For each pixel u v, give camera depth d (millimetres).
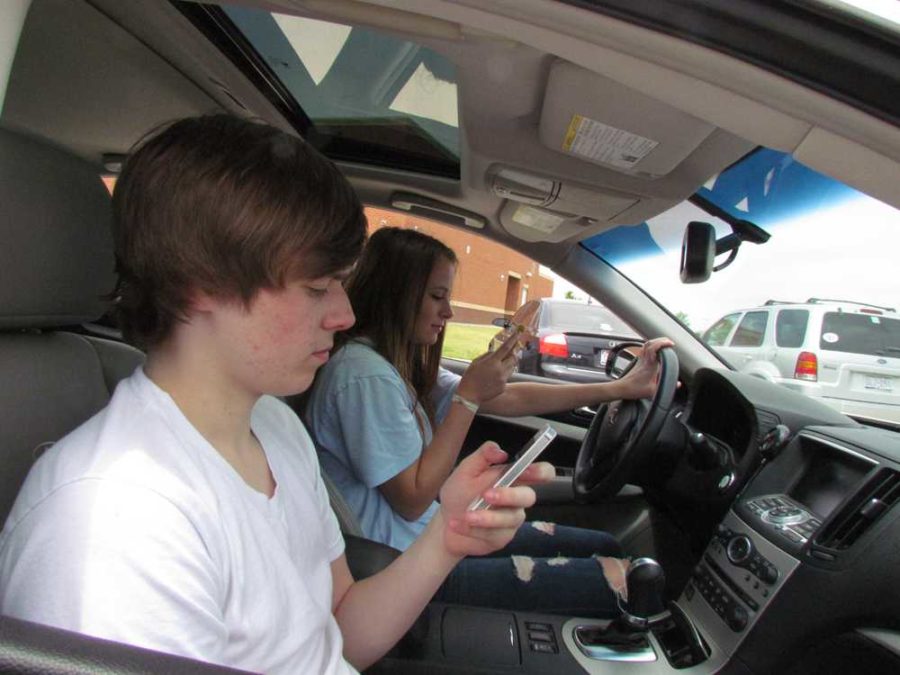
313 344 599
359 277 1513
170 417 563
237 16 1312
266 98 1648
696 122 979
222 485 566
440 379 1914
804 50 510
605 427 1821
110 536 461
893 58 505
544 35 577
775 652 1134
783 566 1171
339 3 783
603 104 983
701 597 1309
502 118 1218
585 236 1867
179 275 540
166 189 528
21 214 795
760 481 1421
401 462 1328
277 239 533
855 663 1071
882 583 1047
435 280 1510
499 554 1542
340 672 683
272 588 591
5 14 487
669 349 1698
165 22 1203
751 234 1718
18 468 800
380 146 1937
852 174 590
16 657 339
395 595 803
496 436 2396
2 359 827
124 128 1548
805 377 2961
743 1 500
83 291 913
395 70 1666
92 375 1000
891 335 3033
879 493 1142
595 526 1984
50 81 1293
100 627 429
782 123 576
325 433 1401
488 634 1159
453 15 592
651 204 1454
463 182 1748
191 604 485
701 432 1774
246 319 559
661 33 523
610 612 1315
